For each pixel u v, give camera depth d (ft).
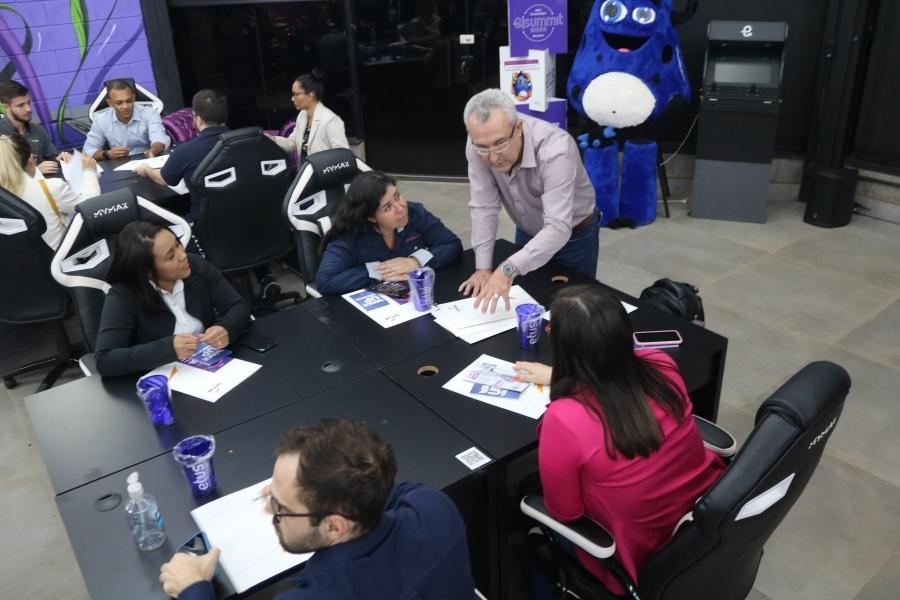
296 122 16.20
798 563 7.68
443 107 19.53
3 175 10.88
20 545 8.46
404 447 5.95
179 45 19.42
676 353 7.00
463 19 18.49
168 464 5.97
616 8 15.11
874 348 11.38
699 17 17.13
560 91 18.51
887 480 8.75
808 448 4.68
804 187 17.17
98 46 17.95
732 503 4.56
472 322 7.81
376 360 7.25
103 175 13.74
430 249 9.36
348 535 3.84
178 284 7.80
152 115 15.85
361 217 8.67
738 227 16.22
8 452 10.03
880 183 15.99
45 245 10.32
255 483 5.65
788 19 16.42
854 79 15.08
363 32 19.15
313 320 8.10
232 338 7.67
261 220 11.74
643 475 5.04
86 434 6.39
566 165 8.20
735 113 15.55
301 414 6.46
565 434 5.02
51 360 11.81
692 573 5.04
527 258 8.04
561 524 5.43
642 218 16.48
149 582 4.85
